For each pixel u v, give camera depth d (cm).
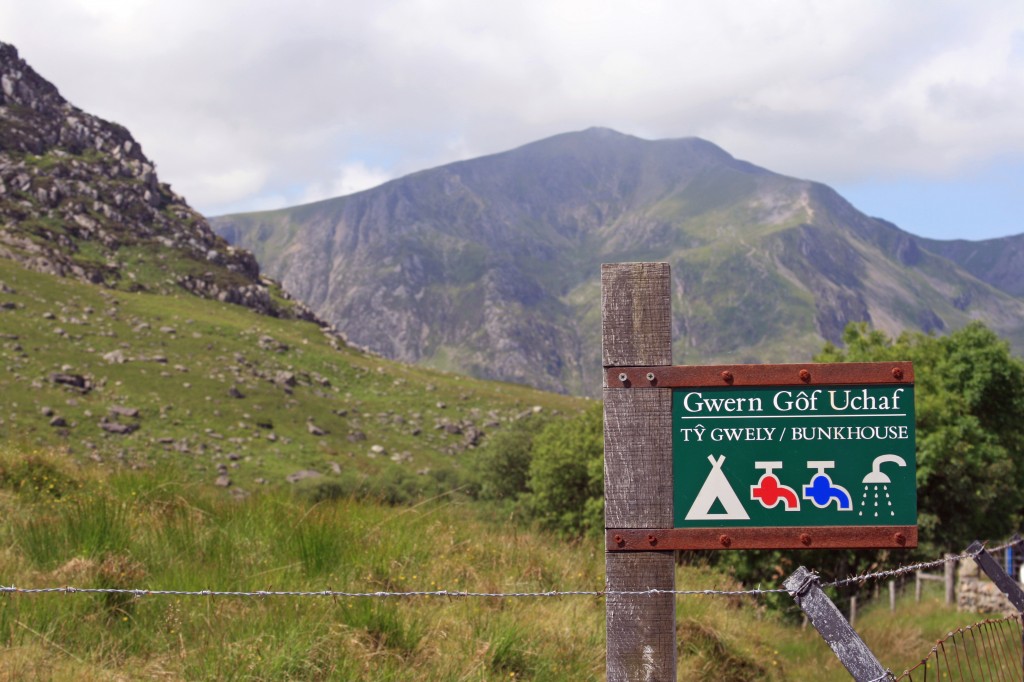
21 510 832
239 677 533
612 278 407
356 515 920
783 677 939
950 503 2812
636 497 401
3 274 11175
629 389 404
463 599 752
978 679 898
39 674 512
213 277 16188
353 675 555
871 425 394
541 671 654
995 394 3362
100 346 9631
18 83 19538
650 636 395
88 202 17000
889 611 2089
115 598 638
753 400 398
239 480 6981
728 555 2156
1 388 7531
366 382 11675
